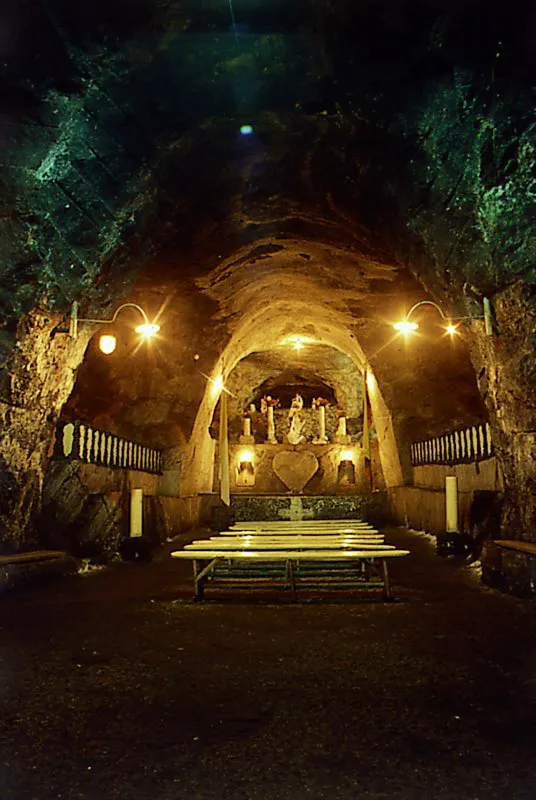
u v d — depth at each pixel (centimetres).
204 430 1752
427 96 635
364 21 598
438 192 714
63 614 636
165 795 272
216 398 1802
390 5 577
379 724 346
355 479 2491
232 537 922
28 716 362
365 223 946
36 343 742
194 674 437
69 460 969
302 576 867
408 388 1594
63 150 645
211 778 287
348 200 905
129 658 477
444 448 1391
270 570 904
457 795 270
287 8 592
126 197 745
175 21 595
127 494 1177
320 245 1123
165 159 749
